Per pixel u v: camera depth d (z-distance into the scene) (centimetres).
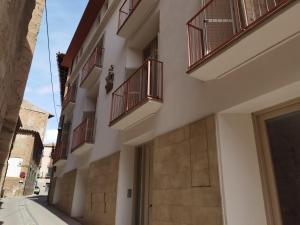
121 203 602
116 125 617
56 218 869
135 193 621
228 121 354
